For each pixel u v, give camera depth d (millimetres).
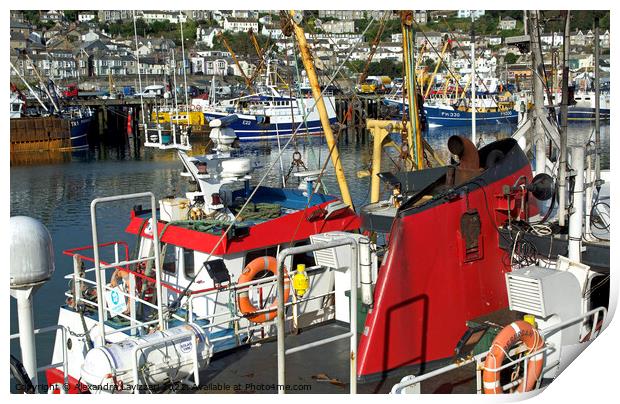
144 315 10391
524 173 8680
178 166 45094
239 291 9312
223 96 82250
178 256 10695
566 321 7352
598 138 9391
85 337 9984
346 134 56344
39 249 6965
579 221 7922
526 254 8312
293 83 59312
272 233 10508
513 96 56562
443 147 44281
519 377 7363
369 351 7562
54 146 56219
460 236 7992
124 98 76750
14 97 60531
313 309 10227
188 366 7512
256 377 7887
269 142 57906
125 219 27703
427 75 62844
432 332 7852
